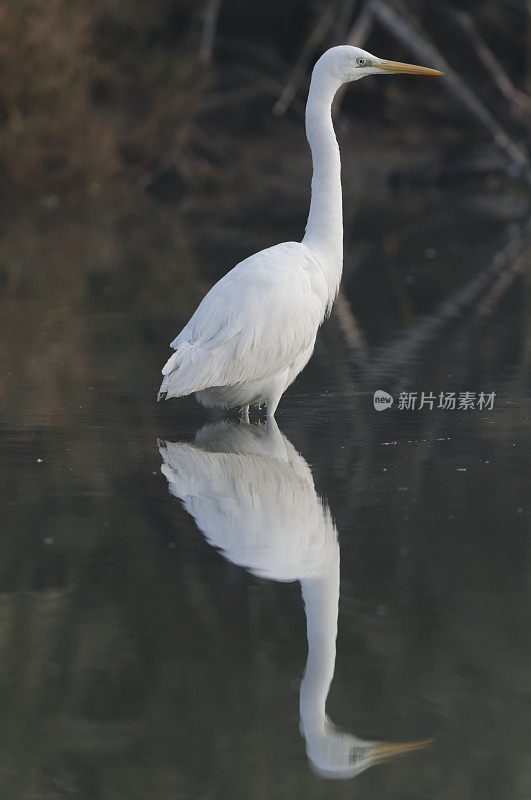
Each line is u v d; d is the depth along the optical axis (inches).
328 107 475.8
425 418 447.8
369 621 266.1
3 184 1305.4
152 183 1472.7
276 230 1040.8
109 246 980.6
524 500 343.9
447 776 214.1
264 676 246.1
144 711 235.5
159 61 1429.6
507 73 1626.5
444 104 1625.2
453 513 334.0
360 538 315.0
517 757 218.8
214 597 280.2
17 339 610.2
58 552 308.2
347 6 1321.4
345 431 431.5
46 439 422.0
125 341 598.9
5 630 265.7
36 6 1306.6
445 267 843.4
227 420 453.4
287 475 374.9
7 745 225.6
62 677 248.2
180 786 212.2
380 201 1273.4
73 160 1327.5
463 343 589.0
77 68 1349.7
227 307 426.0
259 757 221.1
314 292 451.2
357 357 564.1
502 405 464.4
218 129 1627.7
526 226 1057.5
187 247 954.7
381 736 225.6
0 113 1318.9
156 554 306.3
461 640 256.7
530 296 718.5
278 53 1702.8
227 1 1640.0
